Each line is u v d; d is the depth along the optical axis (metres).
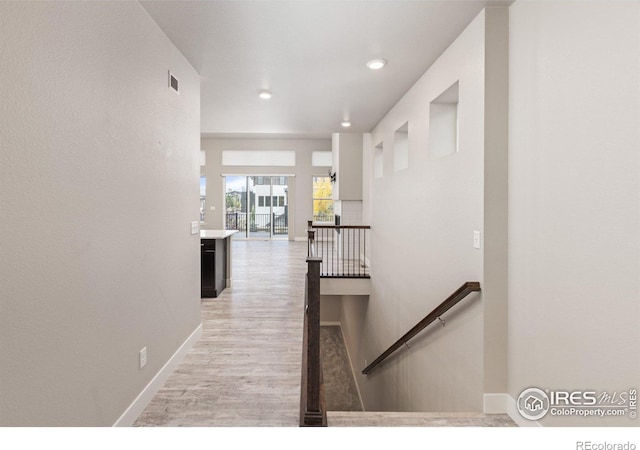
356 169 7.61
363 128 5.81
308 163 11.06
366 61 3.11
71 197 1.51
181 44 2.71
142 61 2.17
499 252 2.29
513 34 2.22
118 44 1.89
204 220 11.02
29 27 1.28
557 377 1.85
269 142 11.02
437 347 3.09
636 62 1.42
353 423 2.24
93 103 1.66
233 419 2.11
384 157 5.05
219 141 10.98
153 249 2.32
